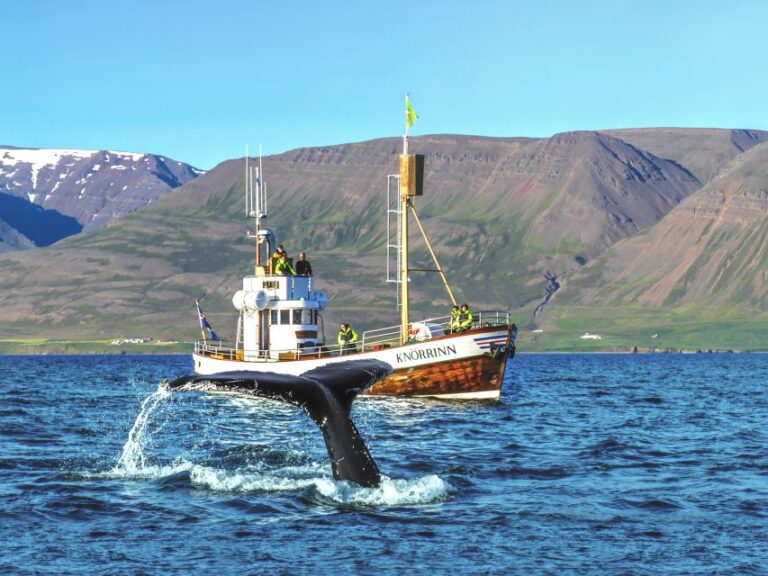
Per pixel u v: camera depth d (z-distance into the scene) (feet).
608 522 102.17
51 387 401.08
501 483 124.36
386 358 271.69
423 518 102.83
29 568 86.22
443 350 266.77
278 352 296.92
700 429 204.33
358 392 103.65
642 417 237.04
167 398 302.04
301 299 297.94
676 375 588.09
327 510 105.50
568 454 155.53
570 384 441.68
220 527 99.09
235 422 212.02
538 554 90.38
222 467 132.67
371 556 89.56
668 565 87.10
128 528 99.35
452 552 90.89
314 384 101.35
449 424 207.92
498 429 198.39
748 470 137.90
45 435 185.47
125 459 145.28
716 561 88.22
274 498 111.04
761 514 106.22
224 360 299.79
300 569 86.07
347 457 110.11
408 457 148.66
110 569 86.02
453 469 134.92
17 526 100.32
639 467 140.36
